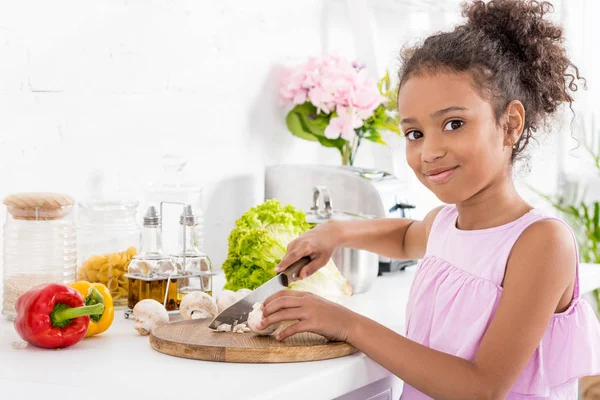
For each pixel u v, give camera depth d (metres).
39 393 1.06
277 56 2.34
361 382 1.27
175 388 1.08
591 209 3.49
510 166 1.34
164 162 1.93
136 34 1.90
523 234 1.27
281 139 2.38
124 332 1.44
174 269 1.55
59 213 1.53
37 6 1.67
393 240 1.66
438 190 1.28
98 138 1.82
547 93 1.36
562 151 3.53
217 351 1.23
